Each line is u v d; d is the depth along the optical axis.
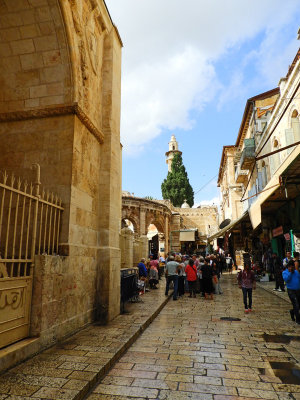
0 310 4.07
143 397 3.49
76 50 6.59
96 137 7.66
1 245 6.04
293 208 13.68
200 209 55.41
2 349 4.09
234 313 8.91
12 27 6.29
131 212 37.69
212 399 3.46
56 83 6.51
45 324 4.85
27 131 6.50
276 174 10.53
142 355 5.01
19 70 6.62
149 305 9.66
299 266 8.23
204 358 4.88
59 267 5.38
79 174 6.54
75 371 3.95
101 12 7.98
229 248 30.98
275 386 3.83
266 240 18.33
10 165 6.40
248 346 5.57
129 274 10.05
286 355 5.05
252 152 18.77
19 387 3.46
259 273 19.23
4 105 6.62
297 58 11.69
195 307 10.07
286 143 12.11
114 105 8.54
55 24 6.21
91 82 7.50
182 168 61.94
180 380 3.99
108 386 3.78
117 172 8.58
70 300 5.81
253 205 12.92
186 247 47.19
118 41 9.25
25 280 4.64
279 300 11.43
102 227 7.58
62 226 5.93
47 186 6.16
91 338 5.57
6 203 6.22
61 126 6.38
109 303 7.15
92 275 7.02
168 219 44.47
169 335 6.34
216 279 13.32
